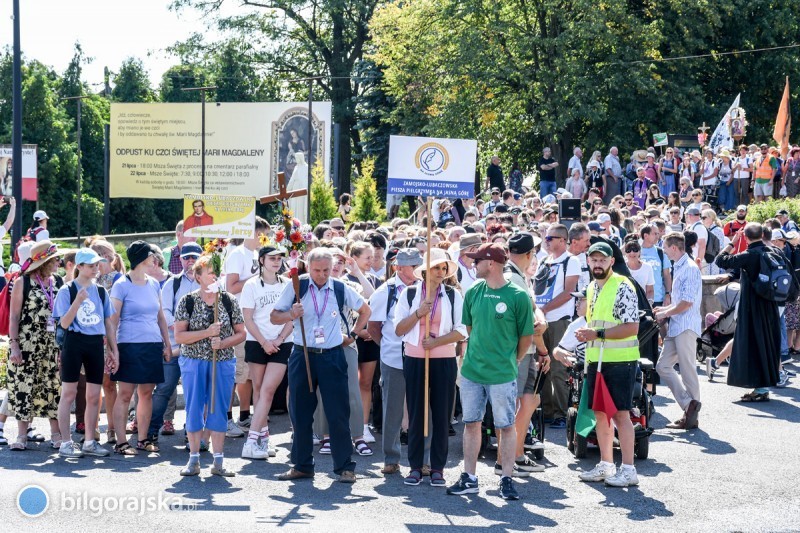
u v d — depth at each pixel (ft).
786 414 38.40
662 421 37.37
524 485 28.27
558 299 35.22
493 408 26.86
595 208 70.03
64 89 148.87
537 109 119.85
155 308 31.96
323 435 32.32
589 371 28.53
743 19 127.13
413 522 24.32
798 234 49.62
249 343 32.42
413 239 35.76
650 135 123.44
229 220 36.91
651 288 40.50
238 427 34.73
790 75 128.06
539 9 121.60
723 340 45.03
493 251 26.78
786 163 84.58
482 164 134.31
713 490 27.81
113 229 147.64
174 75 167.32
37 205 135.64
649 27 118.62
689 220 56.80
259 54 166.61
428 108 130.62
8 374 31.99
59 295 30.78
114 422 31.71
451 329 28.04
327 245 37.96
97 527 23.26
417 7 130.82
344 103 154.81
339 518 24.54
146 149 115.24
